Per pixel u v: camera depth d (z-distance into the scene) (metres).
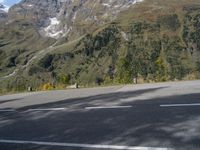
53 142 8.27
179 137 7.48
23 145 8.33
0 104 16.75
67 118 10.90
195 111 9.77
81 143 7.89
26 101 16.59
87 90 18.53
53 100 15.56
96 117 10.48
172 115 9.55
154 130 8.24
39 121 11.03
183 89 14.50
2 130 10.33
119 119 9.84
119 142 7.63
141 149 7.00
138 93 14.52
